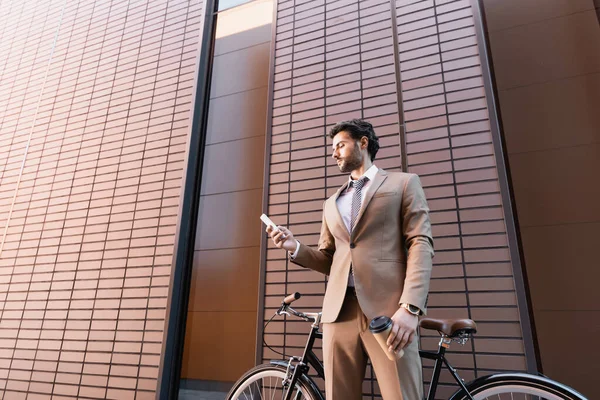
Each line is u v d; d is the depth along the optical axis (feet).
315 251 3.88
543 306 5.16
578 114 5.64
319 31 7.14
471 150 5.34
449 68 5.85
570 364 4.84
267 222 3.81
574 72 5.83
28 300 7.33
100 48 9.20
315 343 5.30
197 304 7.21
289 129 6.72
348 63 6.63
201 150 7.34
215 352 6.82
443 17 6.15
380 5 6.73
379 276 3.00
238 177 7.66
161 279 6.28
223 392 6.53
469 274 4.86
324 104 6.57
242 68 8.47
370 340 3.01
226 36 8.93
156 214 6.83
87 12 9.87
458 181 5.27
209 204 7.72
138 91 8.16
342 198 3.69
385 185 3.37
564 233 5.29
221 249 7.36
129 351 6.06
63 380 6.39
